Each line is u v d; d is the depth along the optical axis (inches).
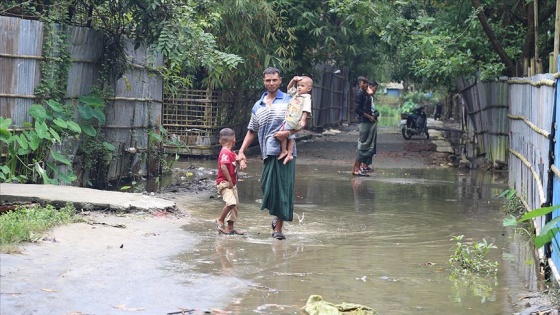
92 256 285.9
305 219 418.9
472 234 383.2
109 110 524.1
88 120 497.4
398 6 690.2
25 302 221.8
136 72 561.3
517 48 669.9
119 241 318.0
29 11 477.1
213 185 549.0
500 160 713.6
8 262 261.3
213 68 538.9
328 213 442.3
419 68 783.7
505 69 713.0
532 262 295.3
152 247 313.6
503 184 602.9
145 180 577.3
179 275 270.7
